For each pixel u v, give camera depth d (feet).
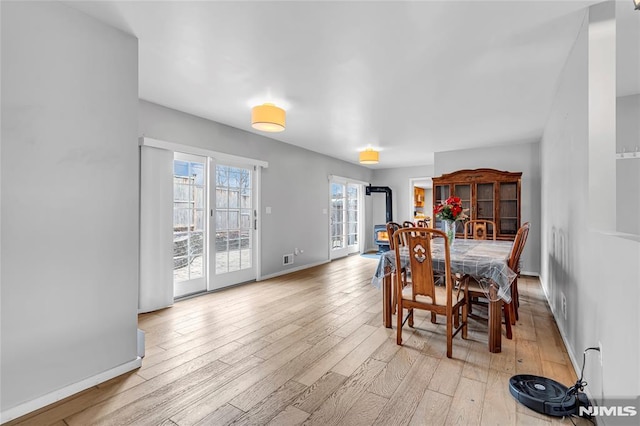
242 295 13.15
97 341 6.34
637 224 5.35
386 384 6.35
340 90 10.00
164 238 11.39
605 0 5.70
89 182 6.24
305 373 6.78
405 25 6.50
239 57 7.89
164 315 10.57
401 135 15.92
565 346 8.12
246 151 15.16
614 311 4.48
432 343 8.36
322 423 5.18
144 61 8.08
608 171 5.64
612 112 5.68
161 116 11.43
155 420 5.24
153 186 11.07
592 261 5.64
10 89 5.26
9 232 5.25
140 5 5.89
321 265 20.67
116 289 6.65
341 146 18.76
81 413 5.40
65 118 5.90
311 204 20.17
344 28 6.62
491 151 18.43
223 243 14.26
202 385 6.30
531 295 13.21
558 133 9.66
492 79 9.21
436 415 5.38
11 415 5.20
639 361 3.63
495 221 16.92
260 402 5.75
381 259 9.34
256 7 5.92
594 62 5.85
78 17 6.06
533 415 5.37
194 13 6.13
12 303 5.28
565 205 8.39
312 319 10.21
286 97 10.61
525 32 6.76
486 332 9.17
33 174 5.51
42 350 5.60
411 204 26.43
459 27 6.58
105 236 6.48
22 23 5.38
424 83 9.47
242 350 7.91
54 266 5.76
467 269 7.99
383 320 9.68
